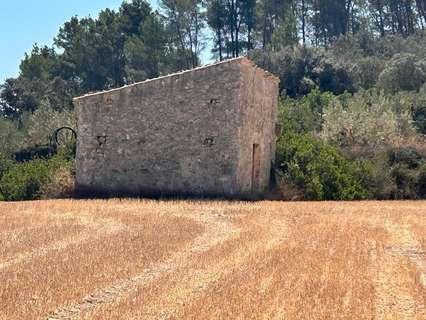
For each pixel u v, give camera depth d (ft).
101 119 90.02
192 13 229.04
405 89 179.22
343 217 66.74
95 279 36.40
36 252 44.93
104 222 60.44
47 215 65.98
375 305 32.35
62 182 93.91
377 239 52.85
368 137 123.24
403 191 100.22
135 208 71.82
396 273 40.06
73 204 76.59
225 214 67.62
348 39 237.04
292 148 98.78
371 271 40.34
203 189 83.97
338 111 132.36
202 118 84.33
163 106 86.58
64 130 151.64
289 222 62.59
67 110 174.40
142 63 205.67
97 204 76.43
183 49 222.28
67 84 214.28
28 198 99.40
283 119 129.08
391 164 107.04
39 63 217.97
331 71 191.83
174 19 227.20
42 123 159.33
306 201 87.61
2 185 103.19
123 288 35.04
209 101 84.12
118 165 88.79
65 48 226.79
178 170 85.30
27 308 30.27
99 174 89.92
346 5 274.98
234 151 82.58
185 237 51.62
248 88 85.87
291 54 197.98
